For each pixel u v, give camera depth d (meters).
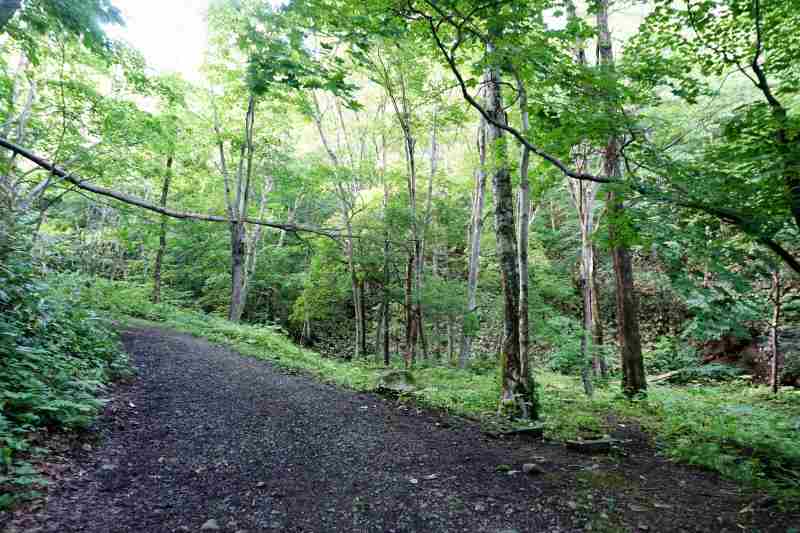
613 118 5.28
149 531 3.02
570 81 5.67
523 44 5.31
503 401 7.43
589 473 4.70
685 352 18.41
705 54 6.72
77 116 11.04
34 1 5.70
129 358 7.98
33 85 10.82
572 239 23.77
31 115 11.04
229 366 9.22
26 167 11.35
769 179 4.85
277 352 12.52
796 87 6.00
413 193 15.68
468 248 22.09
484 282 21.59
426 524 3.44
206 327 14.67
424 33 5.72
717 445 5.71
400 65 13.73
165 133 13.32
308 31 4.59
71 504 3.15
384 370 13.22
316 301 22.83
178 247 22.47
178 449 4.56
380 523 3.44
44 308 5.61
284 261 28.86
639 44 7.14
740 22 6.15
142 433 4.83
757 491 4.41
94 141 11.71
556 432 6.47
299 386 8.33
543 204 25.08
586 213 12.08
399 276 18.25
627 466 5.09
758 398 11.99
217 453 4.60
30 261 6.04
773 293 13.92
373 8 4.64
